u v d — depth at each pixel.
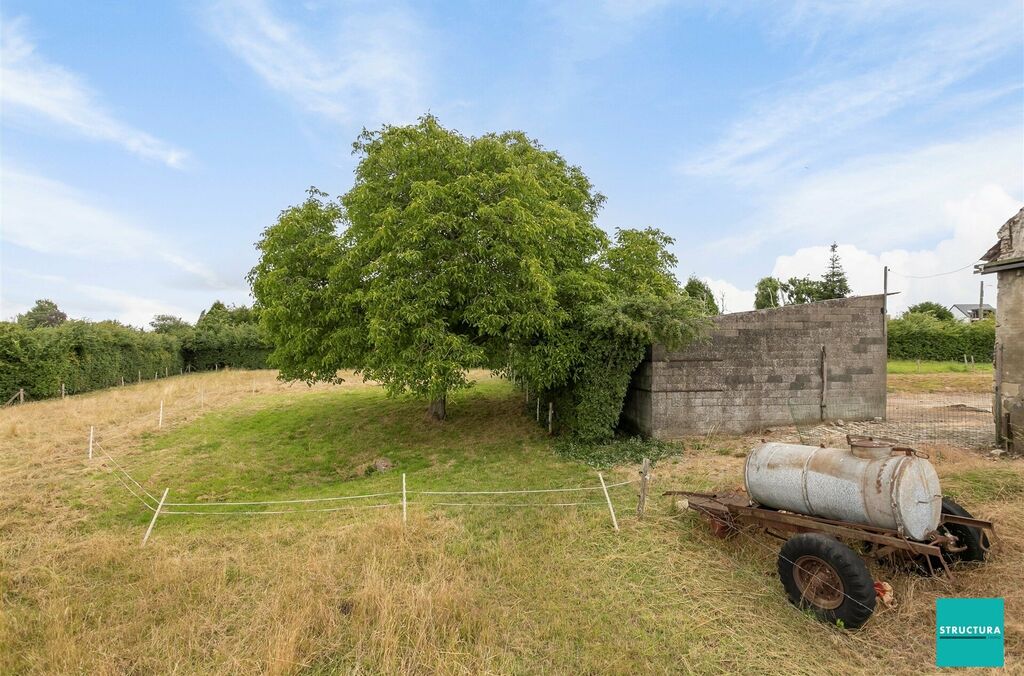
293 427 15.89
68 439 14.26
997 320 10.43
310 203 14.29
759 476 6.12
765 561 6.06
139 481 11.02
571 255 13.88
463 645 4.70
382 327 10.95
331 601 5.40
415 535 7.07
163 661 4.55
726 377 12.85
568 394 12.96
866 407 13.66
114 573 6.50
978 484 7.86
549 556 6.44
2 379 21.39
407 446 13.73
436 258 11.60
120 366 29.77
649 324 11.64
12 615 5.44
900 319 37.03
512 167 12.07
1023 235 9.87
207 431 15.45
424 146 12.10
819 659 4.38
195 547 7.36
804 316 13.31
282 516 8.67
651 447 11.85
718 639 4.69
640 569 6.04
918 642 4.50
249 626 5.03
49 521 8.72
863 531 5.18
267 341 15.62
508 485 9.79
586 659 4.45
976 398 19.09
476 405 17.55
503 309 11.48
